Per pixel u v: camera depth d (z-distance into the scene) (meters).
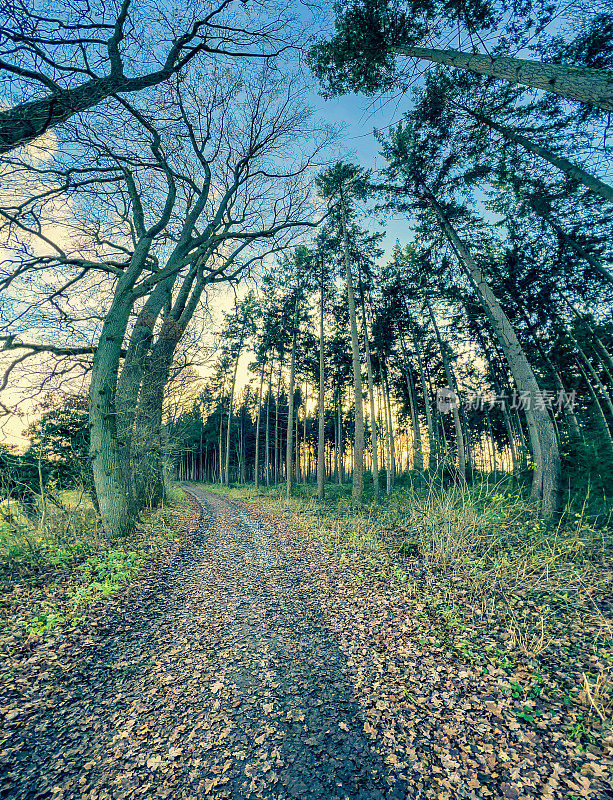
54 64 4.75
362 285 18.92
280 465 44.81
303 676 3.79
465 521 7.95
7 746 2.71
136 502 10.57
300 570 7.41
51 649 4.02
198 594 6.01
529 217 11.49
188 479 58.12
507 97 7.63
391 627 4.73
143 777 2.53
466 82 7.64
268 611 5.41
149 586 6.15
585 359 14.55
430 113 8.77
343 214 16.73
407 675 3.72
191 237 11.45
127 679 3.66
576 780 2.38
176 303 13.11
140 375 10.79
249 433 47.28
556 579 5.61
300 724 3.09
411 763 2.65
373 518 11.99
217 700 3.39
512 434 22.80
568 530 7.73
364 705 3.32
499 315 10.05
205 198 11.05
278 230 11.52
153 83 6.84
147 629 4.71
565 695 3.17
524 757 2.61
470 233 11.62
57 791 2.38
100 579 6.06
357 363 16.16
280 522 13.20
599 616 4.48
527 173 9.87
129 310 8.97
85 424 10.46
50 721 3.00
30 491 8.71
